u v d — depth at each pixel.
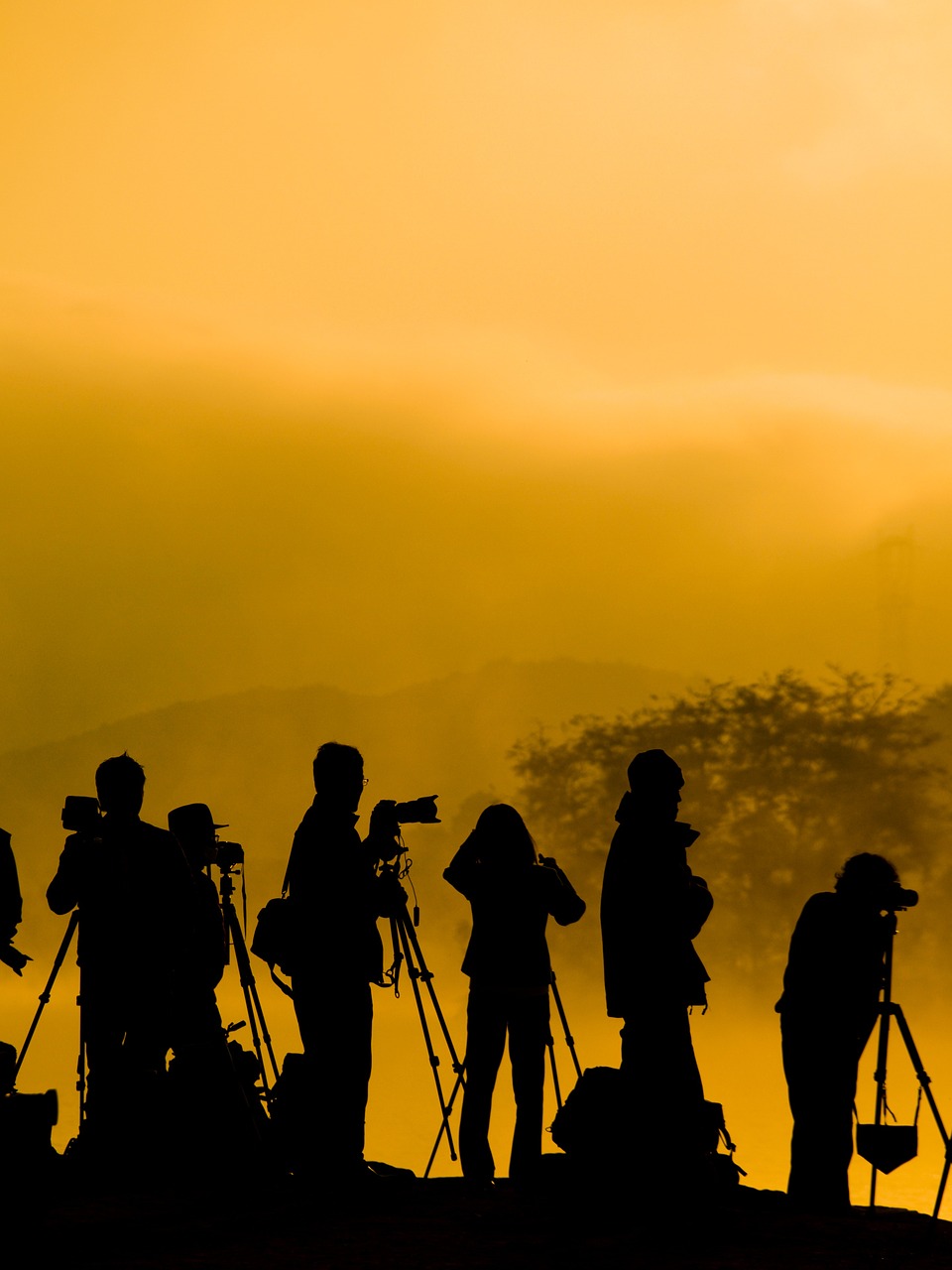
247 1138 34.38
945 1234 29.56
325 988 32.28
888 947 34.59
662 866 32.47
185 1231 28.48
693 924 32.25
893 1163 32.53
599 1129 31.31
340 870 32.72
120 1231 28.45
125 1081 34.19
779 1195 34.59
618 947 32.41
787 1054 35.28
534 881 35.59
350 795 33.53
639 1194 30.53
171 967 34.34
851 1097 34.78
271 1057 37.25
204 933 35.38
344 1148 32.06
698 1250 27.36
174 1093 34.41
